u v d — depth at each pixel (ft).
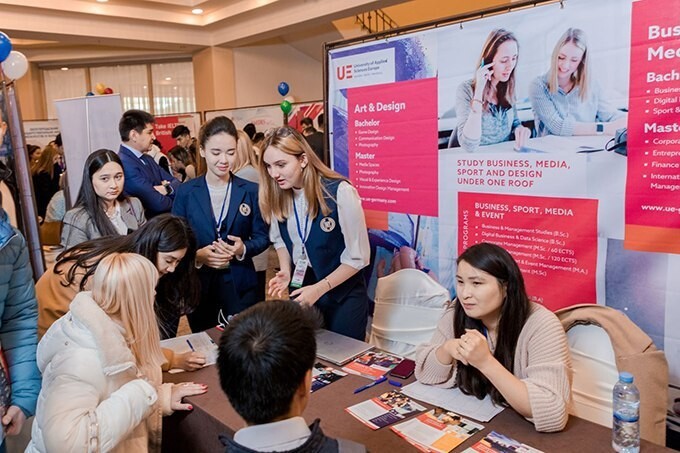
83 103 12.79
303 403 2.84
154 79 28.66
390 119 8.01
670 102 5.19
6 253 4.50
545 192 6.30
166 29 22.81
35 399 4.75
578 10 5.74
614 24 5.49
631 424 3.60
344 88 8.67
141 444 4.15
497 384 4.06
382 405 4.38
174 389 4.71
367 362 5.30
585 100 5.81
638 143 5.47
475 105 6.86
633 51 5.38
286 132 6.01
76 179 13.20
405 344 6.93
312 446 2.65
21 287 4.75
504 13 6.39
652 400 4.87
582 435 3.84
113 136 12.96
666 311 5.48
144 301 4.14
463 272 4.42
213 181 7.57
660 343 5.56
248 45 25.98
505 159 6.64
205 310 7.80
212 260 7.07
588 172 5.90
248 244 7.59
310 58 28.58
